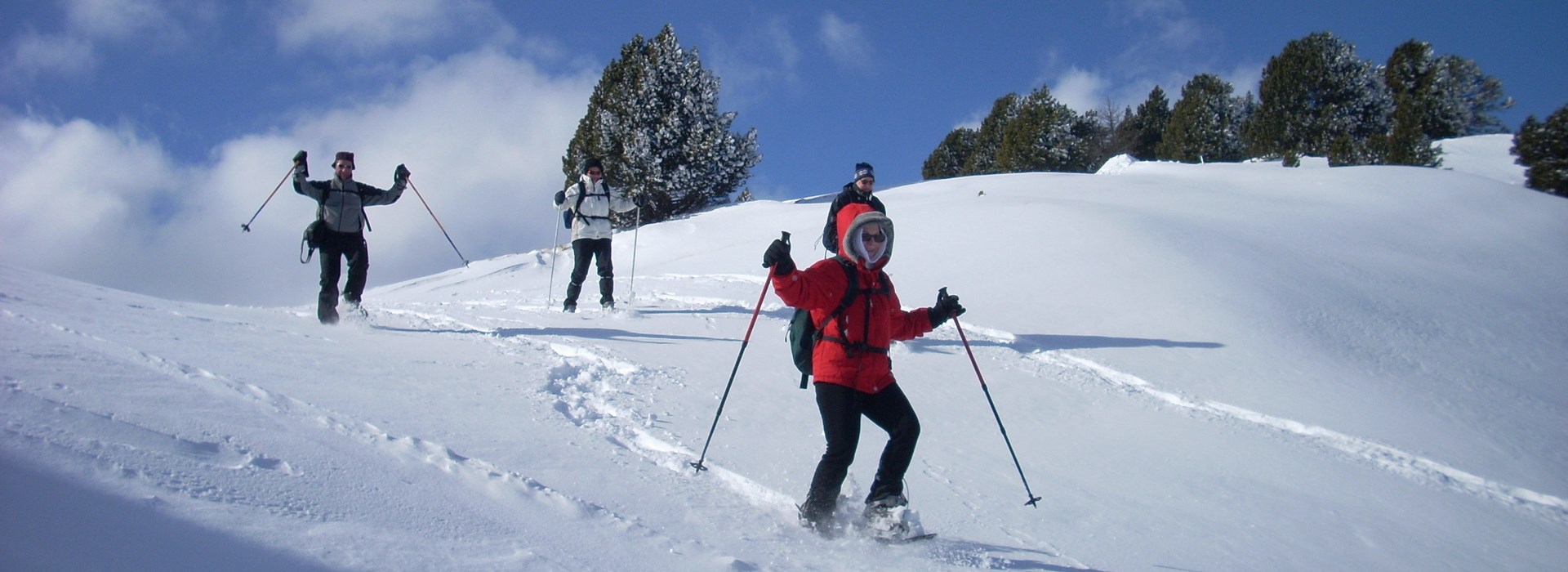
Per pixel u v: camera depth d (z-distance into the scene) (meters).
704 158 32.88
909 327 4.44
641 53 34.78
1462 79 48.00
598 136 34.22
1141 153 62.31
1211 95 52.09
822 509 4.02
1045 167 46.78
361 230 8.88
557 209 11.65
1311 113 45.31
